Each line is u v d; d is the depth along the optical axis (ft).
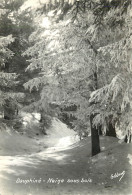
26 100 61.57
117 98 25.76
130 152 33.63
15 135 60.80
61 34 35.91
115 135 48.37
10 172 28.89
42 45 37.78
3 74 41.19
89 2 18.28
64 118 80.89
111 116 33.50
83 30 33.96
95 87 36.04
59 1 16.15
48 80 39.70
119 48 18.22
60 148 54.39
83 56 34.65
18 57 57.82
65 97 39.04
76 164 36.22
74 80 38.40
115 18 18.61
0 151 47.83
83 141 50.60
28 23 57.67
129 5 16.01
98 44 33.65
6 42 39.81
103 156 35.70
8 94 43.75
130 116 18.98
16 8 54.49
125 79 18.42
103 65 33.24
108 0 16.37
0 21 52.54
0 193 21.88
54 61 36.86
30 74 60.80
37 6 15.29
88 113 36.24
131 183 26.00
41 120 79.00
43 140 68.69
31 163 35.22
